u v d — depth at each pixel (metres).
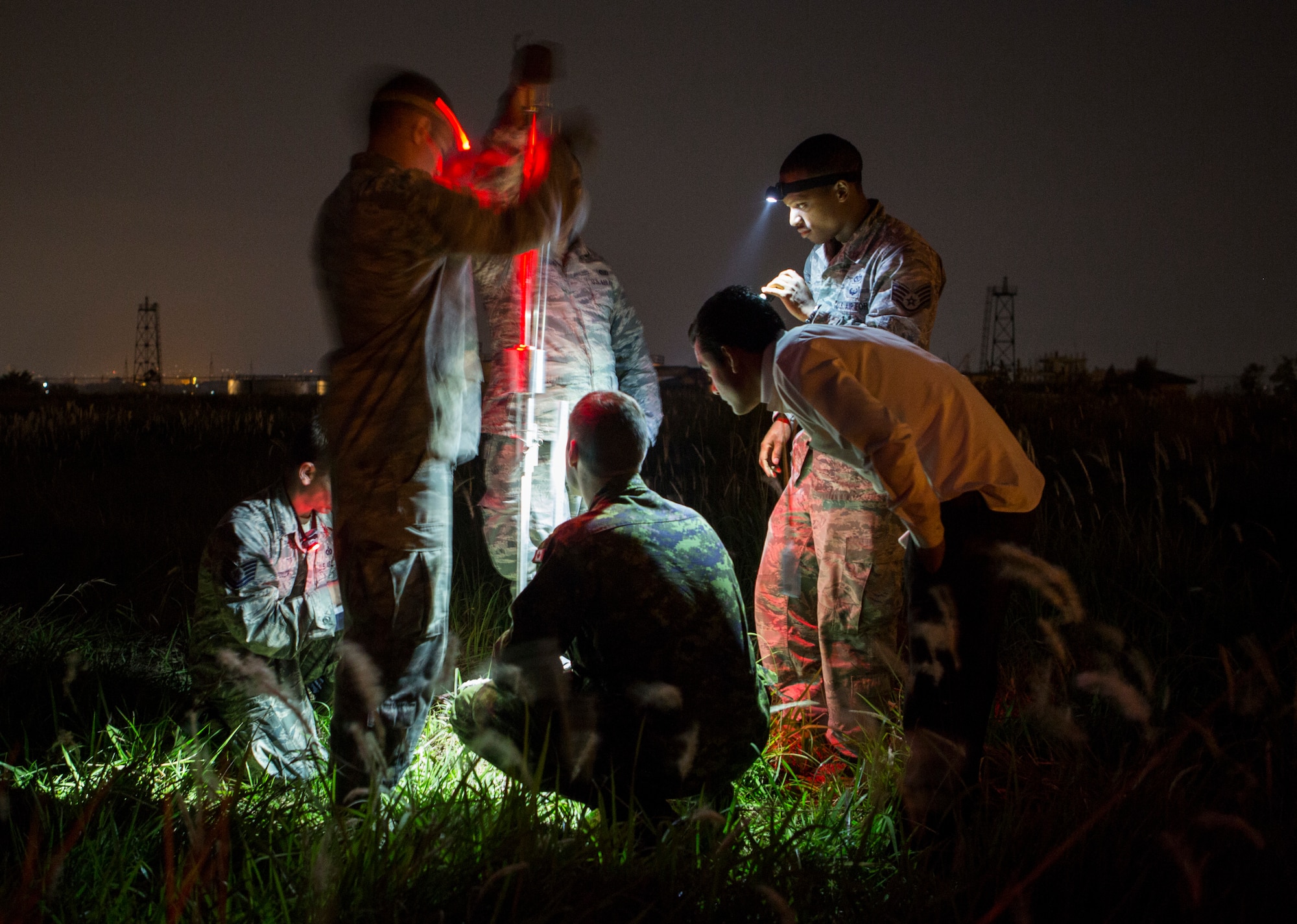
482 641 3.96
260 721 2.88
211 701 2.95
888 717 3.05
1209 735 2.43
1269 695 3.11
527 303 3.48
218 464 9.07
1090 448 8.95
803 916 2.01
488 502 3.67
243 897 1.99
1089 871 2.17
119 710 3.05
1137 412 11.36
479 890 1.87
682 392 14.15
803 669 3.41
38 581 4.92
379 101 2.47
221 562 2.80
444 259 2.45
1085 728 3.14
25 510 6.54
